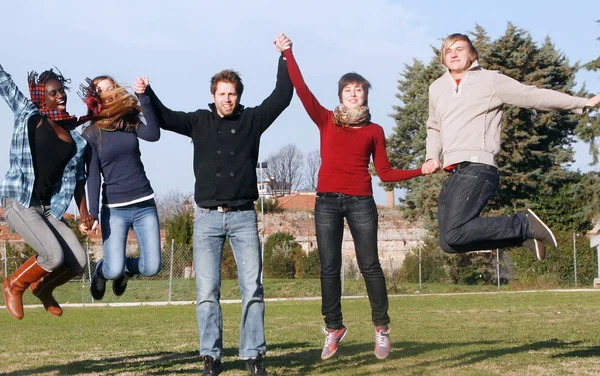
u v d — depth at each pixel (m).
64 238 5.46
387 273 31.50
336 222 6.09
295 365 6.50
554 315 13.25
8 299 5.42
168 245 27.66
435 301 20.08
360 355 7.13
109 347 8.72
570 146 35.91
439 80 5.84
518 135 33.38
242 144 5.59
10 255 26.14
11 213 5.28
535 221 5.40
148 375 6.12
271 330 10.97
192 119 5.65
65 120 5.46
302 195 65.81
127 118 5.94
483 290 27.45
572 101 5.42
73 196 5.66
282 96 5.79
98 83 5.89
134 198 6.01
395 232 38.28
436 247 32.25
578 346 7.56
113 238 6.01
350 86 5.92
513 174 33.62
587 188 33.53
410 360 6.65
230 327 11.89
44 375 6.31
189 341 9.39
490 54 33.12
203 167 5.54
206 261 5.51
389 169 6.00
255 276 5.55
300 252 33.72
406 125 39.97
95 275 6.48
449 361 6.53
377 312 6.16
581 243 29.42
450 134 5.59
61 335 10.94
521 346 7.62
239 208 5.55
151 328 12.27
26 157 5.28
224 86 5.54
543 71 33.56
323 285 6.24
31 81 5.41
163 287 25.73
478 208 5.44
